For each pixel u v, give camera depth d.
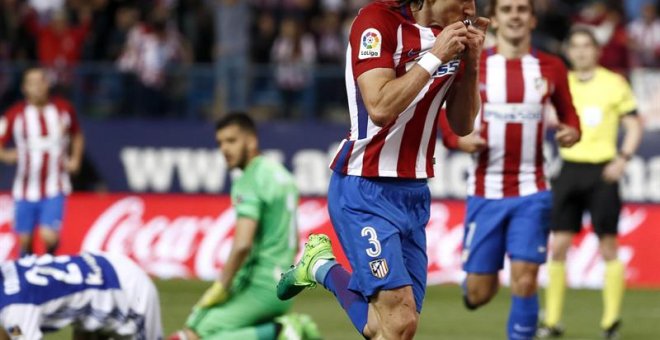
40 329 17.33
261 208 21.62
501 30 23.14
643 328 28.42
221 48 43.00
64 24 45.44
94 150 42.09
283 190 21.81
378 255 16.38
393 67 15.99
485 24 16.53
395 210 16.58
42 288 17.05
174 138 41.81
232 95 42.84
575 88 28.59
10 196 38.22
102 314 17.53
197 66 44.09
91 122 42.12
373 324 16.83
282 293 18.73
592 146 28.30
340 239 16.92
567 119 23.11
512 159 22.66
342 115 42.84
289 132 41.19
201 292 33.50
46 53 45.16
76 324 17.75
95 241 37.50
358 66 15.90
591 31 28.41
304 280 18.25
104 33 45.72
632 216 35.72
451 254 36.03
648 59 45.41
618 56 42.56
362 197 16.56
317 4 46.53
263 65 44.56
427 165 16.83
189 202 37.44
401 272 16.39
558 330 27.25
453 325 28.33
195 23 45.34
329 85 42.97
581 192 28.20
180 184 41.72
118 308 17.62
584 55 28.28
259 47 44.59
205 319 21.72
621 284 27.53
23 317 16.88
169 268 36.97
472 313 30.25
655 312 30.83
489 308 31.16
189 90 43.31
